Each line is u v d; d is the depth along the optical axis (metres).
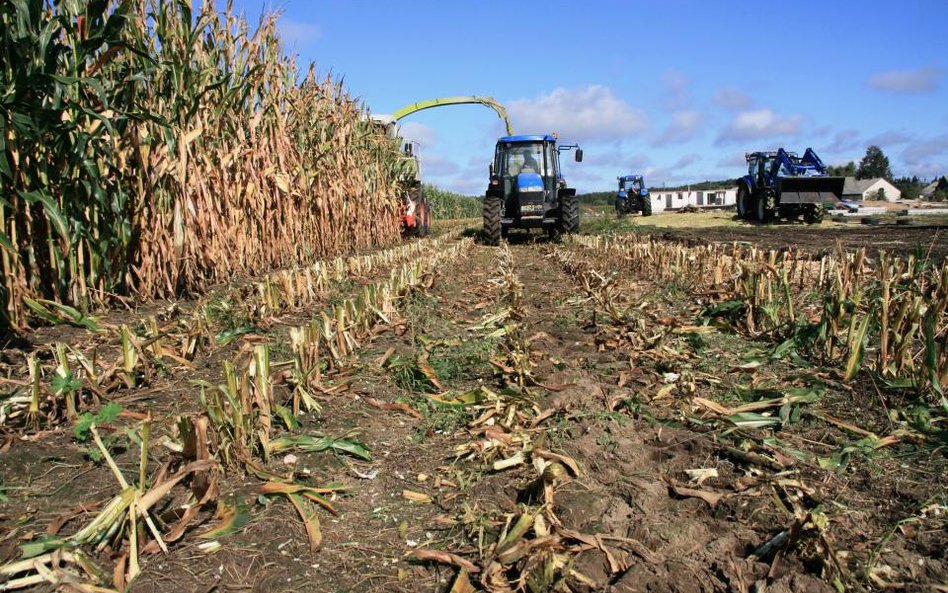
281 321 5.93
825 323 4.54
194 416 3.46
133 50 5.52
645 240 14.49
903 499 2.69
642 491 2.82
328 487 2.84
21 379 3.91
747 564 2.31
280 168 9.62
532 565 2.26
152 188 6.48
